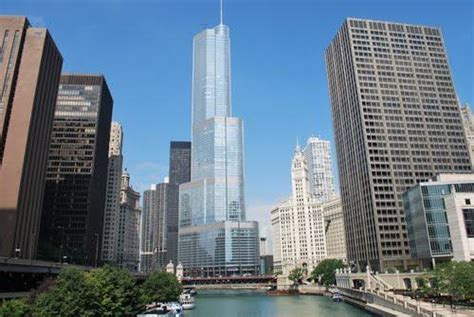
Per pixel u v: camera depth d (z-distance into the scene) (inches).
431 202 6909.5
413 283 6525.6
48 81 6939.0
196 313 6151.6
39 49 6589.6
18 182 5787.4
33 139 6304.1
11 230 5580.7
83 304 3248.0
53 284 3545.8
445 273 4254.4
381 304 5246.1
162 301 6141.7
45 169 6840.6
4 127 6195.9
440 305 4097.0
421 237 6988.2
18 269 3917.3
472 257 6127.0
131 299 4279.0
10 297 3671.3
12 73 6471.5
